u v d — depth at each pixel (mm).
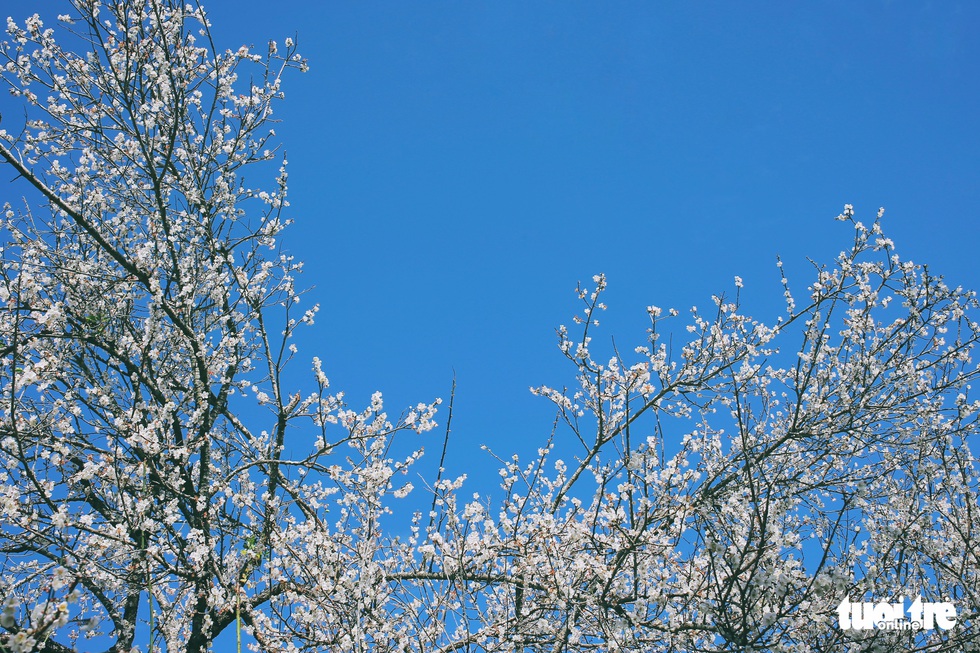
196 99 7699
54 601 3691
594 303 6816
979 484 6301
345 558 6078
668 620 5559
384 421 6906
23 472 5809
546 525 5691
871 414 6738
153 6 6879
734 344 6922
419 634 5398
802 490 6410
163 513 6008
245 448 7145
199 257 7531
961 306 6621
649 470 5918
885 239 6715
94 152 7594
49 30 7102
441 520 5949
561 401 6992
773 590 5160
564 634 5262
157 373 7031
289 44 7707
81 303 6902
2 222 7047
